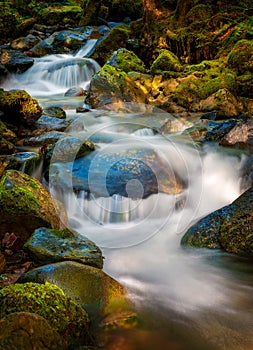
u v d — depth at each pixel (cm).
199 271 388
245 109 870
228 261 400
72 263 327
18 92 764
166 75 1047
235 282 366
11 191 393
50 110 865
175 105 904
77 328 259
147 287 353
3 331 213
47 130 768
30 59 1441
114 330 282
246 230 408
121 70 1095
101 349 263
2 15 1783
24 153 590
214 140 671
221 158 595
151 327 290
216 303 329
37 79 1389
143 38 1364
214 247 419
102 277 321
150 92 1019
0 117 746
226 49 1128
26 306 249
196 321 301
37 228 392
